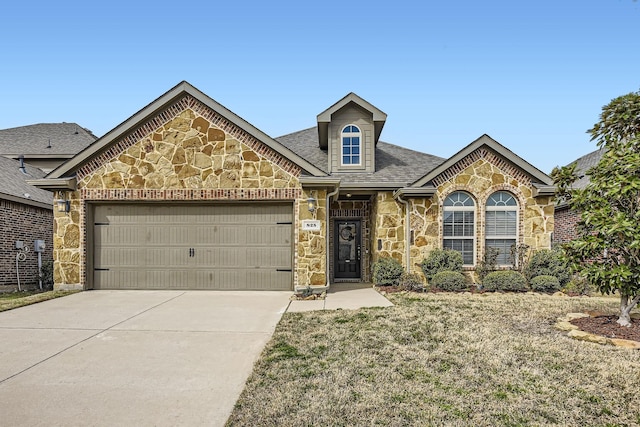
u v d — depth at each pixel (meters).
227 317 7.59
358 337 6.11
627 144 6.37
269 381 4.43
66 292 10.16
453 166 11.56
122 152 10.38
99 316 7.68
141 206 10.67
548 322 6.99
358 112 13.06
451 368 4.80
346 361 5.05
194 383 4.45
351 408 3.76
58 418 3.64
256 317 7.59
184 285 10.62
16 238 12.23
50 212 13.91
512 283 10.29
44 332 6.56
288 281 10.52
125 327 6.88
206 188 10.30
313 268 10.11
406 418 3.59
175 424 3.53
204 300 9.30
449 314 7.61
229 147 10.33
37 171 16.70
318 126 13.27
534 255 10.98
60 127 22.11
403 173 12.83
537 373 4.62
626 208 6.35
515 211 11.67
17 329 6.74
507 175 11.58
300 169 10.31
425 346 5.64
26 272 12.62
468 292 10.28
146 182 10.34
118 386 4.37
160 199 10.31
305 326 6.81
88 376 4.66
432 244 11.55
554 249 11.05
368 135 12.99
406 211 11.74
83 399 4.04
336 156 13.03
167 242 10.65
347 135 13.08
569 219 14.18
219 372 4.79
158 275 10.65
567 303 8.69
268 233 10.59
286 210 10.58
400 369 4.77
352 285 12.29
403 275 11.25
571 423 3.51
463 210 11.71
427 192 11.25
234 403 3.93
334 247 13.61
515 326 6.74
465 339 5.96
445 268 10.94
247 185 10.30
